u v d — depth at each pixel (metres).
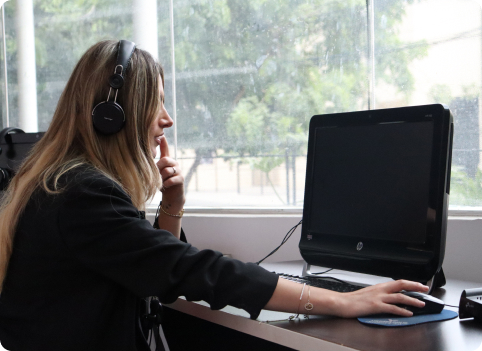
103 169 0.93
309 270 1.41
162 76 1.13
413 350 0.71
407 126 1.13
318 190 1.33
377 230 1.15
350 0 1.78
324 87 1.84
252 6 1.97
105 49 1.01
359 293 0.93
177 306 1.12
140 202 0.98
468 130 1.54
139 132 1.02
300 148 1.89
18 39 2.50
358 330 0.83
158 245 0.86
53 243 0.83
